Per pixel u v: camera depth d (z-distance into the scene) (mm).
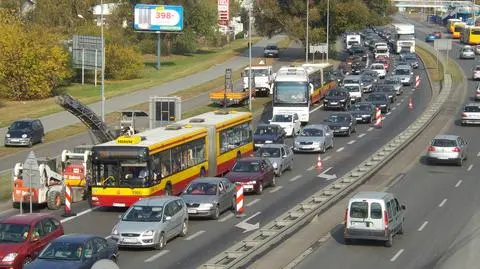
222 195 45344
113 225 43156
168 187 47969
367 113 86750
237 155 60031
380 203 37156
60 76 110938
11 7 147125
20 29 109250
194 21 171375
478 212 45906
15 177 47812
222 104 99500
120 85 123188
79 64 122188
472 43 189375
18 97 107375
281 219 41875
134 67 131750
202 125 55250
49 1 142750
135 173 45594
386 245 37625
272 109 90625
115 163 45656
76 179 50969
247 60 160250
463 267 33812
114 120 87000
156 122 72062
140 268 33812
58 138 77938
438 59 156750
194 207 43594
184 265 34312
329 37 157000
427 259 35312
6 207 48625
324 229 41094
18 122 74375
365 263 34500
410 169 60969
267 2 156500
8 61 105500
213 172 55188
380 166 60125
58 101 61906
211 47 194875
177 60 165000
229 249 35375
